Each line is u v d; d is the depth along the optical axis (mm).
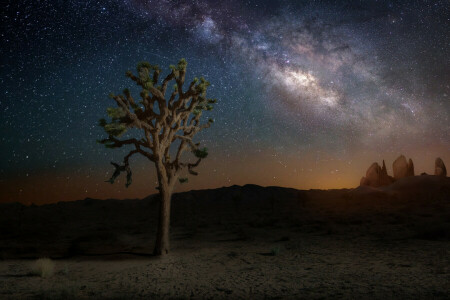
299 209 45375
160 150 13086
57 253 15391
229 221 32094
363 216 29438
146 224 32406
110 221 39781
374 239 15883
